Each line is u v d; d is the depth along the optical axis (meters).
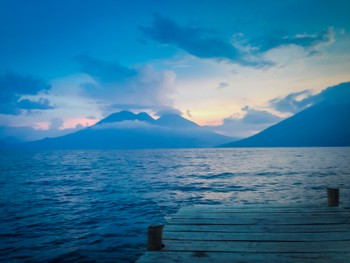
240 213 7.01
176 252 4.46
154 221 11.30
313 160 60.81
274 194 17.77
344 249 4.54
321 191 18.69
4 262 7.07
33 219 11.64
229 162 60.12
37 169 43.56
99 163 60.62
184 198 16.67
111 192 19.33
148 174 33.34
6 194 18.72
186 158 84.44
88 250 7.96
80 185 23.33
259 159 71.69
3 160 78.88
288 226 5.85
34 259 7.28
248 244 4.81
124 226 10.52
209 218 6.54
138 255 7.62
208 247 4.67
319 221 6.19
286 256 4.28
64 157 101.06
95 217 11.97
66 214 12.55
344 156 78.88
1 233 9.59
